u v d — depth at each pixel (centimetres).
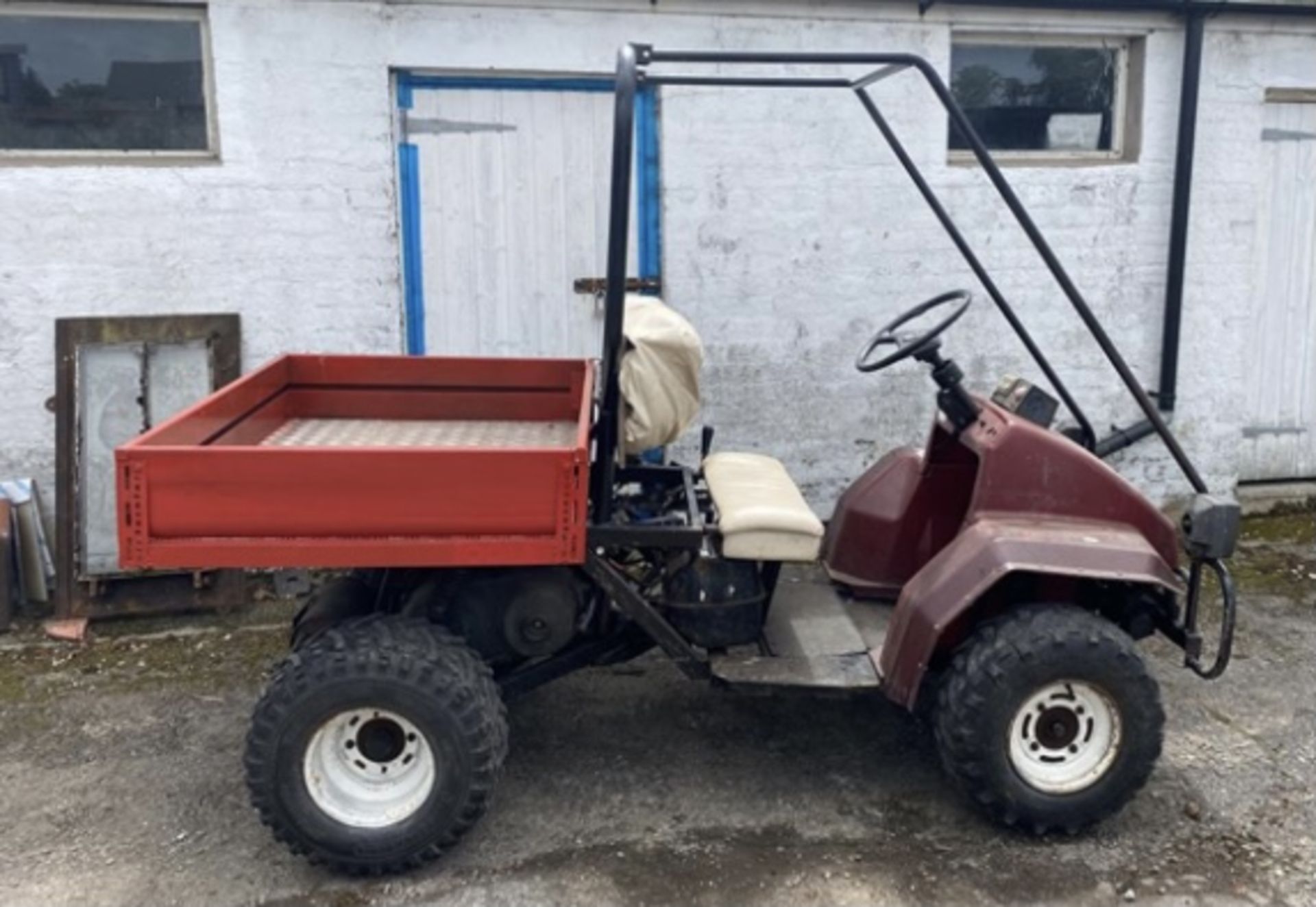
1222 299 593
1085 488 337
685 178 534
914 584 326
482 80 514
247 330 508
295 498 290
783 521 325
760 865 309
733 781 352
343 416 426
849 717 392
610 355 309
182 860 314
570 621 334
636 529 319
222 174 495
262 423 388
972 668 311
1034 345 390
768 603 350
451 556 298
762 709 398
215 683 422
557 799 342
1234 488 618
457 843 309
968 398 361
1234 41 568
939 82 335
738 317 550
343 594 352
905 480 384
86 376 484
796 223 546
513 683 338
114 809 339
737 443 561
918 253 559
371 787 306
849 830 326
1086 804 315
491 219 527
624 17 515
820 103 538
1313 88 583
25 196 480
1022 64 570
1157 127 571
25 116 490
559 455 296
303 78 495
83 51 489
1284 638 463
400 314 523
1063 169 567
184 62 497
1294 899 296
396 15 496
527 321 537
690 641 336
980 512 337
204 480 287
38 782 353
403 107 511
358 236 511
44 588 486
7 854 316
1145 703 312
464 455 293
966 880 303
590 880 303
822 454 569
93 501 478
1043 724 316
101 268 491
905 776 355
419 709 296
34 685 420
